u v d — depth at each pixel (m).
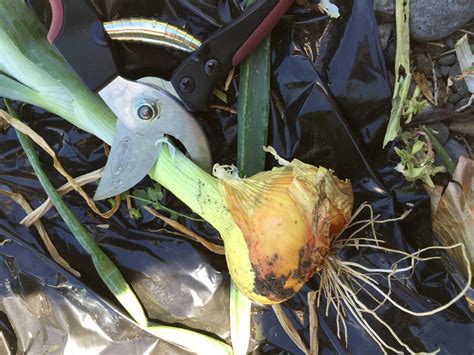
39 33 0.23
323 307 0.26
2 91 0.24
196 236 0.26
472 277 0.25
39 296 0.27
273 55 0.25
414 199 0.25
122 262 0.26
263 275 0.21
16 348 0.27
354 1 0.24
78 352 0.27
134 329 0.27
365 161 0.24
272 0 0.22
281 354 0.26
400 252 0.23
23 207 0.26
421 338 0.25
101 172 0.25
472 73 0.25
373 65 0.24
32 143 0.26
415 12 0.24
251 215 0.21
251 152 0.24
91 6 0.21
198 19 0.25
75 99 0.23
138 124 0.22
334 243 0.23
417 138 0.25
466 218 0.24
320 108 0.24
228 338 0.27
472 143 0.26
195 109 0.23
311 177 0.21
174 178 0.23
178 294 0.26
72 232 0.25
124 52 0.23
